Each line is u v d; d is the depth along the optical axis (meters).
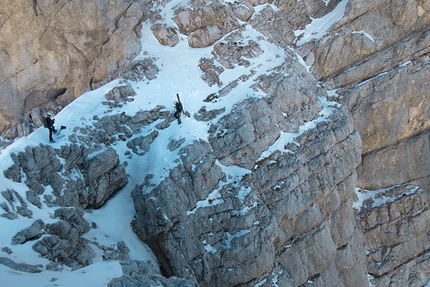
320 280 18.58
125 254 15.45
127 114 19.92
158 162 17.91
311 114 20.97
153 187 16.81
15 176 14.88
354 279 20.28
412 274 21.42
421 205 21.89
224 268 16.23
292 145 19.30
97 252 14.87
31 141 16.17
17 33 22.89
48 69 23.22
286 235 18.09
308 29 26.02
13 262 11.50
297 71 22.72
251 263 16.28
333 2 26.25
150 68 22.27
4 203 13.61
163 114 20.23
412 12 23.12
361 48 24.00
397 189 22.61
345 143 20.70
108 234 16.11
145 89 21.34
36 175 15.48
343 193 20.34
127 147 18.97
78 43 22.95
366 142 23.00
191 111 20.31
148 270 12.37
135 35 23.59
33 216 14.06
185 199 16.92
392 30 23.69
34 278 10.60
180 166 17.41
